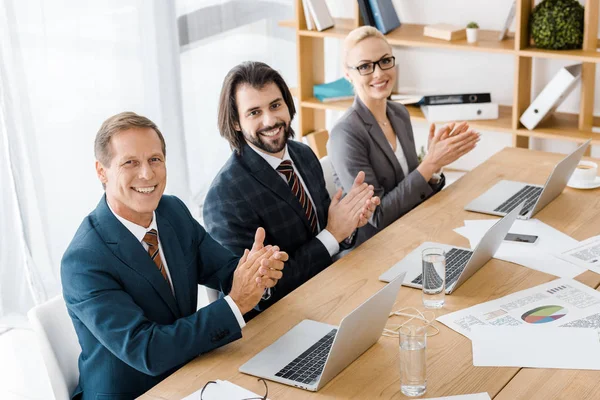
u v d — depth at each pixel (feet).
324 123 16.69
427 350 6.69
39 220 12.29
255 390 6.23
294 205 8.79
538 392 6.06
